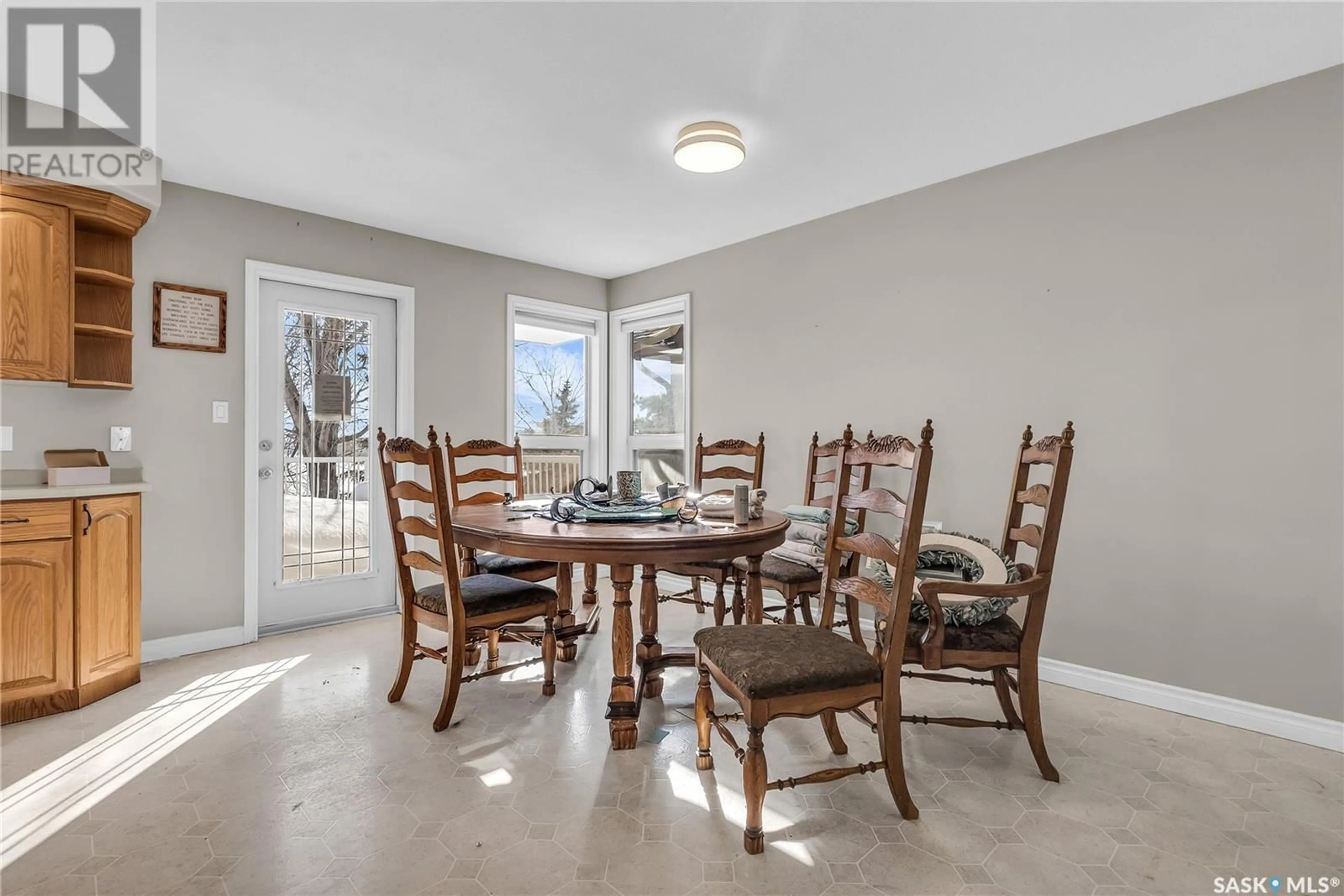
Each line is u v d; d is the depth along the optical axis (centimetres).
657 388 463
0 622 225
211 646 308
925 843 162
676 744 215
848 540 192
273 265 328
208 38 195
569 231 374
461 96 228
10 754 205
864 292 335
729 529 217
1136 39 197
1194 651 238
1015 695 256
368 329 372
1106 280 258
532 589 248
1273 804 180
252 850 158
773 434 378
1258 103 225
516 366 442
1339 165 211
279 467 339
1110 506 257
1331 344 212
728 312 403
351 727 226
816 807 178
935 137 261
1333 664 212
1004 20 188
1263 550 224
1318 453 215
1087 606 263
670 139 262
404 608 248
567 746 213
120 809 175
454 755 206
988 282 291
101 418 278
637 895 143
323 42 197
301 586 347
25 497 228
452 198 323
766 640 179
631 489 264
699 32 193
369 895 142
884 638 178
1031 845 162
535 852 158
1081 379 264
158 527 295
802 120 247
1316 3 179
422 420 384
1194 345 238
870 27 191
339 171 290
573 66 211
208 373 308
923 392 313
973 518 296
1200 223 237
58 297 245
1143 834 166
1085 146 263
